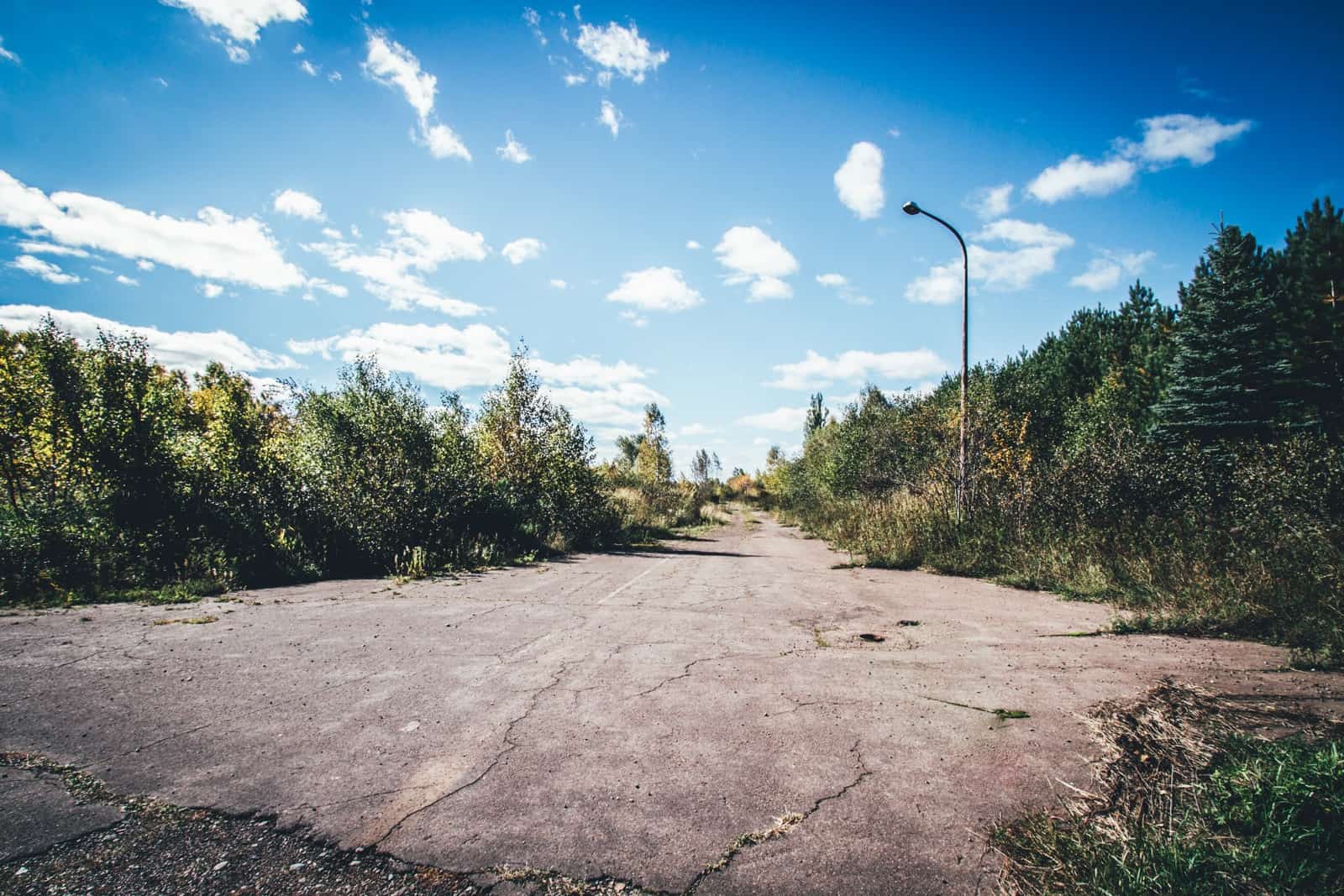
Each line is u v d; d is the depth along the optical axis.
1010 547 10.19
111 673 4.42
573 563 12.23
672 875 2.22
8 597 6.99
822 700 4.00
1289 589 6.05
